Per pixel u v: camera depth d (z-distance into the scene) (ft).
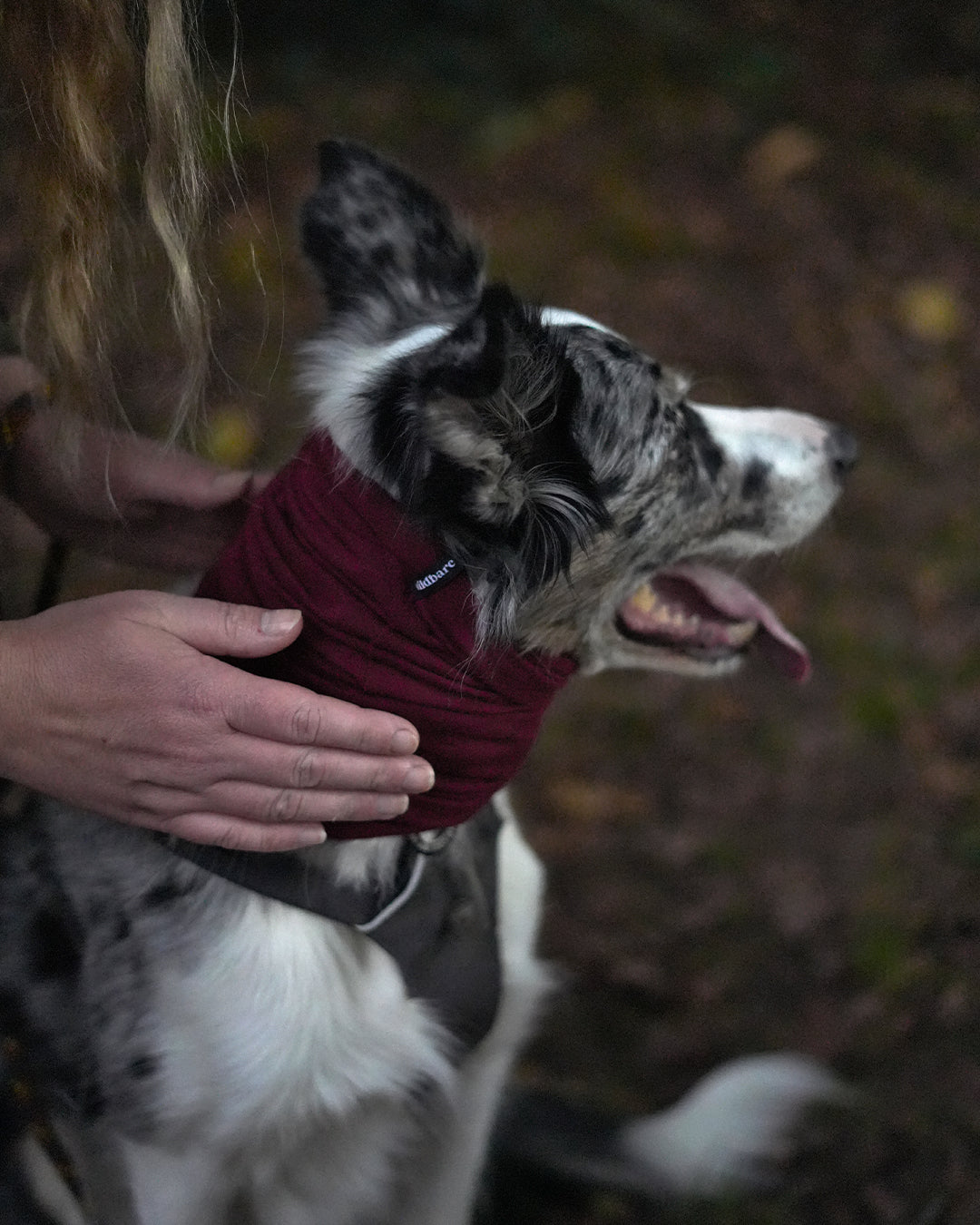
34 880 6.91
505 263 17.95
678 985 10.59
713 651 7.96
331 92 21.38
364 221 7.72
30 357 7.29
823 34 24.08
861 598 14.10
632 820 12.09
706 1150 8.84
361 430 6.07
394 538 5.94
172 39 6.05
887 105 22.29
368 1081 6.78
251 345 15.98
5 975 6.86
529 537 6.22
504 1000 7.68
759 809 12.07
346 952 6.70
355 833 6.28
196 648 5.75
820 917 10.93
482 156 20.20
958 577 14.34
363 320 7.62
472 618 6.08
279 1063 6.47
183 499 7.56
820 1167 9.11
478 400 5.65
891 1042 9.92
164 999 6.48
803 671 8.23
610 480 6.91
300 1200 7.36
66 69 6.16
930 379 16.96
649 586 7.84
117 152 6.55
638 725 13.01
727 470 7.81
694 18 23.94
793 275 18.38
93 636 5.68
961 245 19.22
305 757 5.55
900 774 12.23
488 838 7.48
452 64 22.09
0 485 7.30
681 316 17.46
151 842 6.65
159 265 11.69
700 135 21.03
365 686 5.99
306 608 5.99
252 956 6.44
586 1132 9.09
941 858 11.33
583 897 11.40
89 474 7.32
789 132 21.16
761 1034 10.17
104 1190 7.00
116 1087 6.59
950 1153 9.08
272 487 6.41
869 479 15.48
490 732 6.38
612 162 20.20
